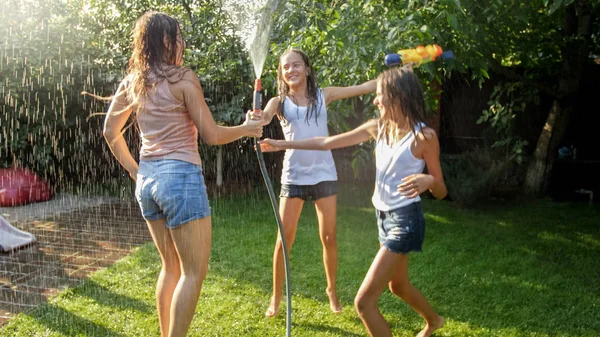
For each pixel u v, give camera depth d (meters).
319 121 2.90
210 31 6.41
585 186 7.18
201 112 2.14
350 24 3.30
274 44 3.83
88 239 4.71
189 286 2.17
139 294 3.29
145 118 2.17
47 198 6.39
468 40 3.60
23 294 3.36
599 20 6.32
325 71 3.50
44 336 2.71
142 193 2.21
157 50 2.16
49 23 6.65
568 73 6.19
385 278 2.29
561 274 3.76
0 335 2.72
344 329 2.83
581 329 2.84
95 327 2.82
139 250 4.25
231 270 3.78
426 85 3.64
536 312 3.07
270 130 7.08
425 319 2.70
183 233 2.15
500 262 4.03
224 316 2.98
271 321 2.92
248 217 5.48
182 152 2.16
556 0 3.13
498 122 6.39
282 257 2.93
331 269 2.99
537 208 6.05
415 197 2.32
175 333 2.17
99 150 7.09
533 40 5.59
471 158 6.46
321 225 2.93
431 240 4.68
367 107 3.68
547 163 6.55
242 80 6.31
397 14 3.26
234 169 7.50
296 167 2.86
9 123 6.57
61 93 6.68
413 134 2.28
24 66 6.48
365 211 5.87
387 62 2.32
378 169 2.39
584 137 7.43
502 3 3.90
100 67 6.80
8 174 6.39
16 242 4.40
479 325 2.90
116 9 6.98
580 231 5.03
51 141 6.80
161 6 6.83
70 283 3.56
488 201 6.35
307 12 3.82
